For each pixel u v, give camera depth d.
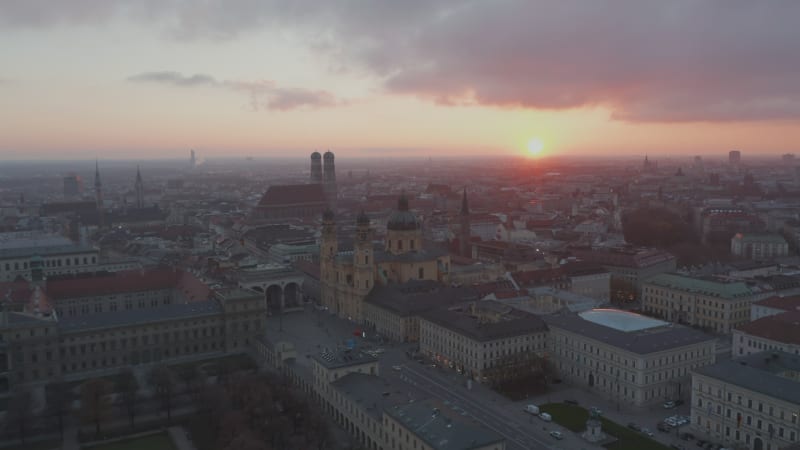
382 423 193.88
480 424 185.38
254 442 182.50
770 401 187.75
